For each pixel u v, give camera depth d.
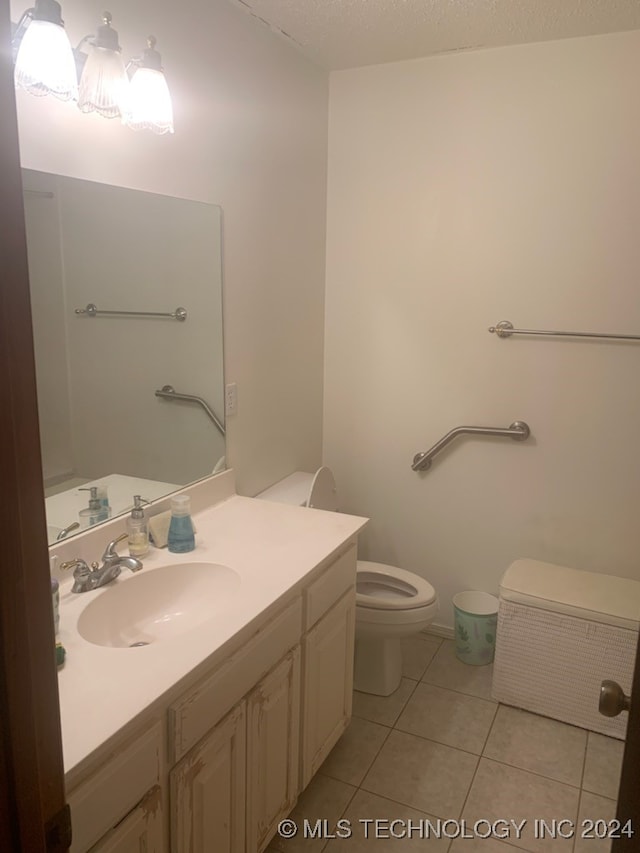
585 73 2.29
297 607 1.68
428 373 2.75
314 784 2.00
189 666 1.26
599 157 2.31
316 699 1.86
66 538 1.62
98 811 1.07
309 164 2.62
